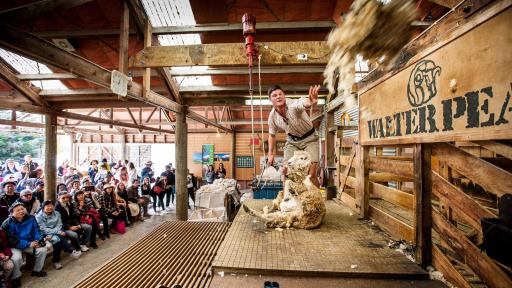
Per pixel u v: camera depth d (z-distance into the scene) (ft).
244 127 51.16
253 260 5.89
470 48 4.43
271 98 9.30
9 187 18.61
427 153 5.81
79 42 16.15
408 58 6.26
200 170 52.19
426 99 5.58
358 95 9.54
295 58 11.60
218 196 22.48
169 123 36.83
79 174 32.76
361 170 9.36
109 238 22.50
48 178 21.98
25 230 15.19
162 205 34.19
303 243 6.95
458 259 6.41
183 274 5.80
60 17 14.02
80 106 22.63
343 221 8.91
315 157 10.11
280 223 8.25
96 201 22.39
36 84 22.38
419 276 5.31
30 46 7.77
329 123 19.76
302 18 14.93
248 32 8.80
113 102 22.38
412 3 4.39
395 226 7.24
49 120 21.91
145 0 14.03
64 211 18.62
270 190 18.16
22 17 7.57
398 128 6.70
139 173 52.39
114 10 13.73
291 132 10.16
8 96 20.11
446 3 7.42
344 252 6.33
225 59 11.91
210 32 15.65
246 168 51.16
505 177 4.02
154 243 7.70
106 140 53.98
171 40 17.51
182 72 18.85
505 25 3.79
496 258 3.85
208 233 8.56
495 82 3.96
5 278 13.50
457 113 4.72
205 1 13.69
